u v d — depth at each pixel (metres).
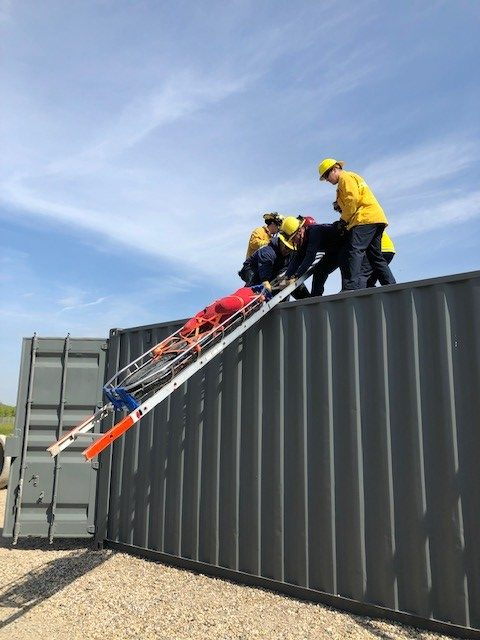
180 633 3.75
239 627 3.81
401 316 4.09
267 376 4.91
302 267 5.59
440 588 3.63
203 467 5.30
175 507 5.45
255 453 4.84
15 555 5.96
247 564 4.75
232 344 5.24
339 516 4.20
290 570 4.44
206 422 5.36
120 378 6.29
